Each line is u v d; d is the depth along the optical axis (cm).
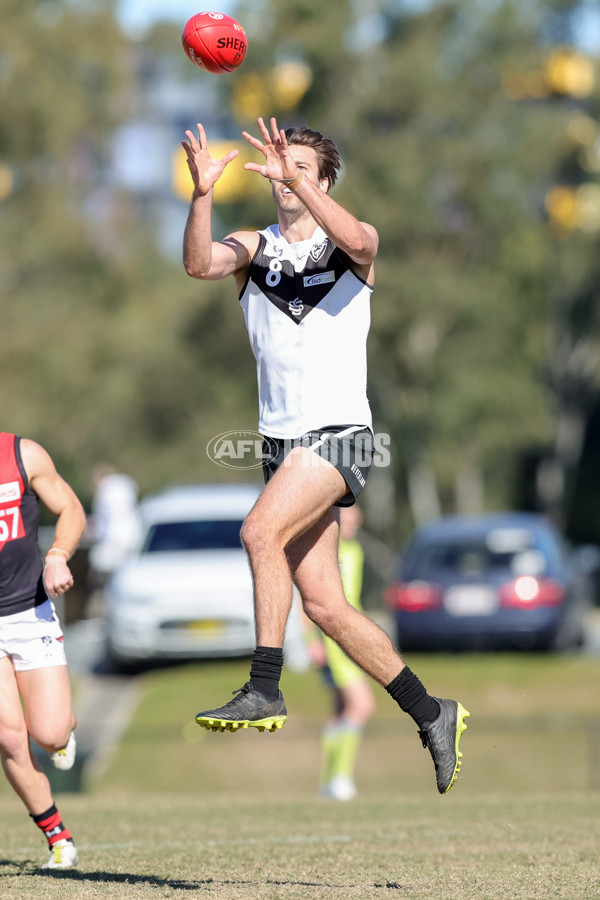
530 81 13350
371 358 13212
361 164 12875
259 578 1639
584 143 13300
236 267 1723
